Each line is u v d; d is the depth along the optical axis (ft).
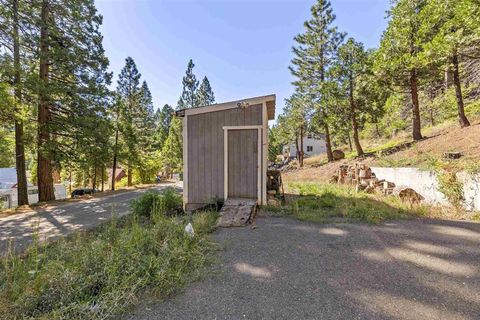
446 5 27.91
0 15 28.78
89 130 36.60
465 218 15.20
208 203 20.85
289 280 8.23
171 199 21.71
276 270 8.97
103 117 40.57
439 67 35.65
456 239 11.50
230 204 18.81
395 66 36.35
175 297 7.33
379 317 6.22
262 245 11.59
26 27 31.63
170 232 11.85
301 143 81.41
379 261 9.49
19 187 33.58
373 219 15.10
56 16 34.73
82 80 37.32
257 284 8.01
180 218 17.10
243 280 8.29
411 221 14.87
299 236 12.80
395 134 64.28
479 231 12.55
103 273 7.87
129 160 66.59
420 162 27.76
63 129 36.06
